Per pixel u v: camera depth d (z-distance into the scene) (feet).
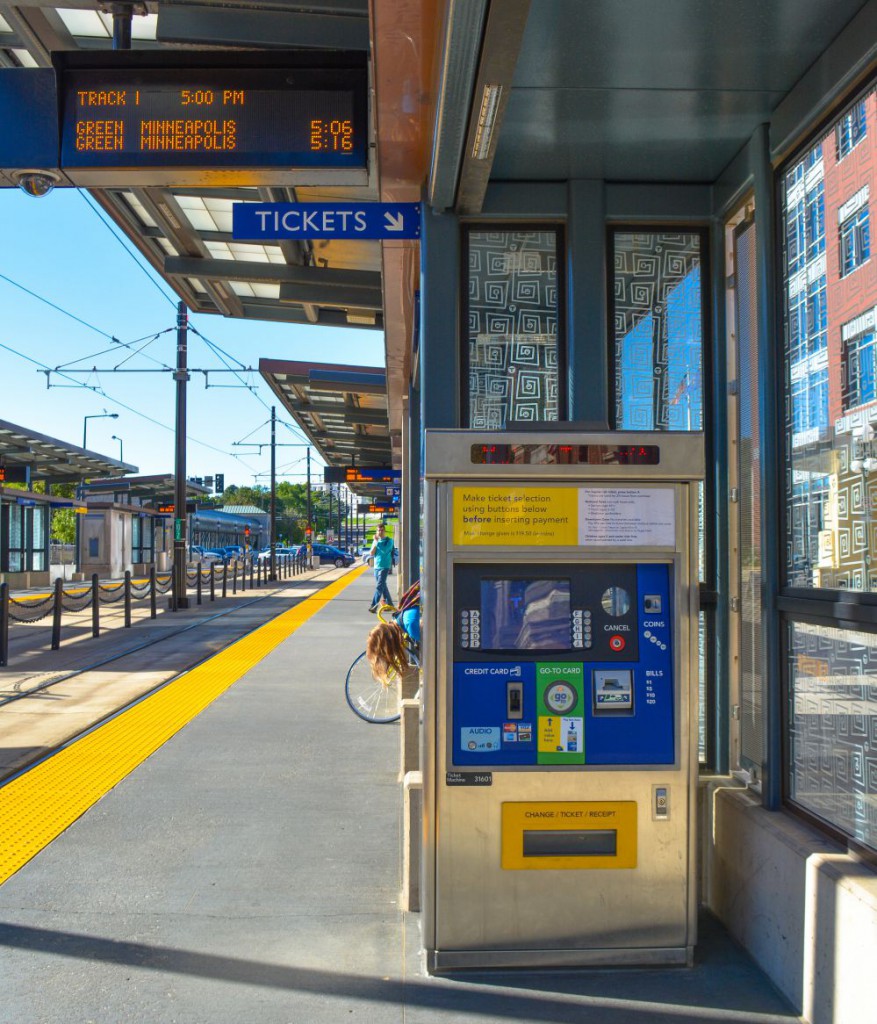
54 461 118.93
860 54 11.14
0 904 14.23
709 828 14.14
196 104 17.51
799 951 10.93
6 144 17.39
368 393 58.54
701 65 12.54
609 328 16.37
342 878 15.40
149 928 13.39
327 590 104.94
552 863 12.03
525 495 12.18
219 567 158.10
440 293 16.22
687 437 12.22
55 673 40.04
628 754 12.12
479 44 11.38
